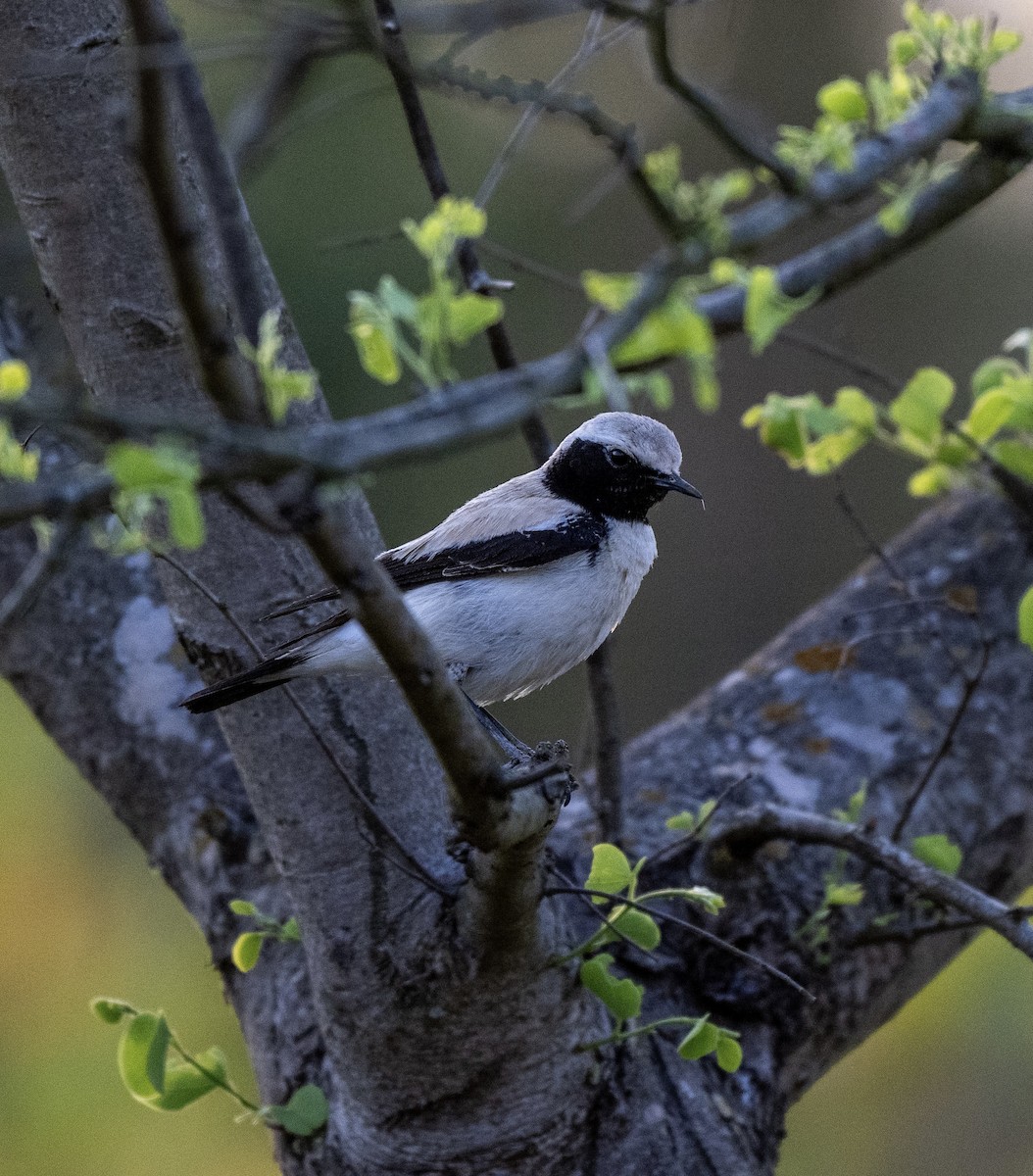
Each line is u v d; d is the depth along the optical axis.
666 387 5.87
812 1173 21.70
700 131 22.00
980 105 7.96
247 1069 20.56
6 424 5.45
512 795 6.87
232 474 4.85
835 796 10.61
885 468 24.39
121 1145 20.62
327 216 19.61
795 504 24.42
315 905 8.79
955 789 10.78
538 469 12.23
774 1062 9.56
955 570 11.78
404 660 5.86
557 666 11.57
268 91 10.74
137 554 11.73
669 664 24.62
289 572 8.92
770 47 22.03
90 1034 21.12
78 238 8.41
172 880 10.93
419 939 8.50
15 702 21.94
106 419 4.74
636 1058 9.16
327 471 4.95
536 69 20.16
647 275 5.78
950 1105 21.47
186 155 8.17
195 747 10.98
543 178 21.58
